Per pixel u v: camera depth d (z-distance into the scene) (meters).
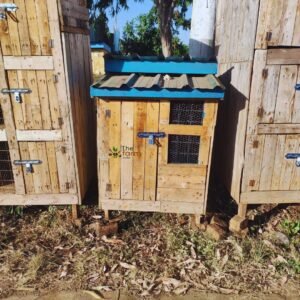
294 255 3.21
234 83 3.60
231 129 3.71
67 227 3.62
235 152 3.54
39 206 3.99
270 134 3.21
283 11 2.87
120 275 3.01
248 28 3.11
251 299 2.78
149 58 3.51
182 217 3.80
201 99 3.03
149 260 3.20
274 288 2.88
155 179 3.38
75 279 2.96
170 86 2.97
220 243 3.38
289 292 2.84
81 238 3.49
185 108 3.12
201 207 3.47
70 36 3.26
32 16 2.93
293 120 3.18
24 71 3.08
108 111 3.14
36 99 3.18
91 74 4.26
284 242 3.39
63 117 3.25
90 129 4.08
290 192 3.43
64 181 3.50
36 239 3.48
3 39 2.98
